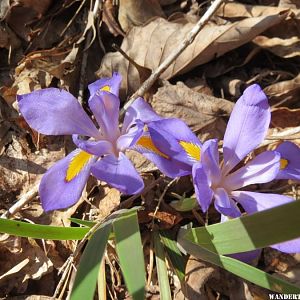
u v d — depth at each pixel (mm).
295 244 223
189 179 283
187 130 249
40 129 239
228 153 242
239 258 237
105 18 332
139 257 208
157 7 336
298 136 292
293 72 327
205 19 289
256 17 318
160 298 237
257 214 196
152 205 270
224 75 324
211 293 260
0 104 307
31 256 271
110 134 248
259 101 237
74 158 246
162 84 311
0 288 263
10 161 294
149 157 243
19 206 275
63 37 332
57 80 315
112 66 318
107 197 277
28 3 328
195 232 225
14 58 326
